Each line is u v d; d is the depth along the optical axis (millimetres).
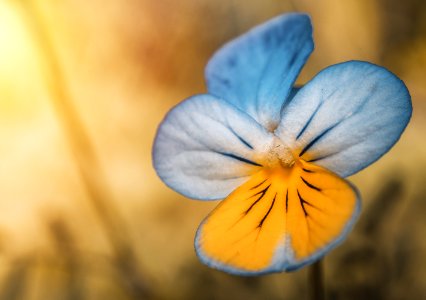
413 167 154
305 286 143
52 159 173
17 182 171
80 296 149
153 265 153
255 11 186
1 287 152
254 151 95
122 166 169
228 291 144
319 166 92
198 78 182
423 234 145
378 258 142
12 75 182
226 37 185
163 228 158
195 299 145
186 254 153
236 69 100
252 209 93
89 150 161
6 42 185
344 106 91
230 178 95
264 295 143
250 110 98
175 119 92
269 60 98
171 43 187
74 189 169
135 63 186
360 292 140
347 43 182
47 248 158
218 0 189
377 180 152
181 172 94
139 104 180
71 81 185
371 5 185
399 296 140
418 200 148
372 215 145
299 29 97
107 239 159
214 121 93
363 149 91
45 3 195
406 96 89
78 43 191
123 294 149
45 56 162
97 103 181
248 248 91
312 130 92
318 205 90
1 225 164
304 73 178
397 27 181
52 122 177
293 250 89
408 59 176
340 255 143
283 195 93
